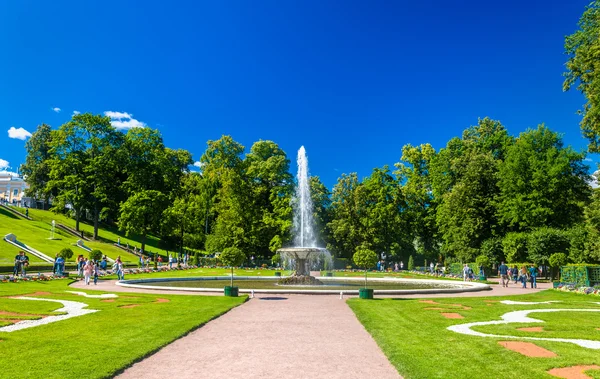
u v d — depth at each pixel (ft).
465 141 204.54
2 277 92.94
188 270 157.48
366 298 66.28
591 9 107.04
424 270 189.88
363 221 212.84
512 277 131.54
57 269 108.17
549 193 157.48
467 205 175.94
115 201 235.40
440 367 27.32
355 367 27.89
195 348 32.76
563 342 35.04
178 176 292.81
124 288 80.74
